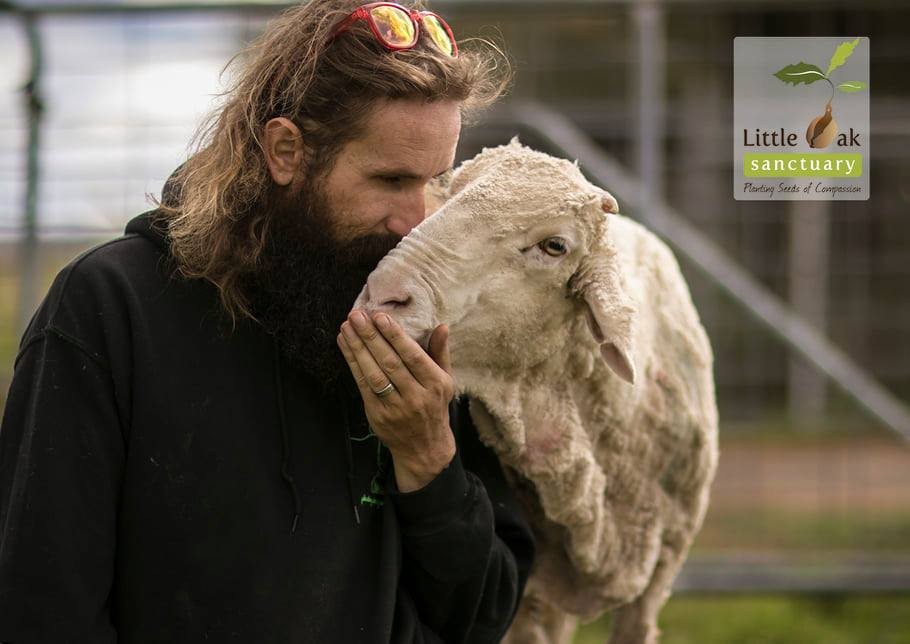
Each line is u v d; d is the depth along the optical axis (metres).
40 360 2.19
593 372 2.92
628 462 3.11
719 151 8.52
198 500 2.20
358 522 2.34
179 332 2.26
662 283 3.44
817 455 7.82
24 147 5.48
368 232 2.32
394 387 2.23
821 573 5.41
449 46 2.38
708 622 5.50
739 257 8.67
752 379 8.74
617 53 8.34
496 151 2.70
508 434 2.74
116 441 2.19
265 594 2.22
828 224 8.71
